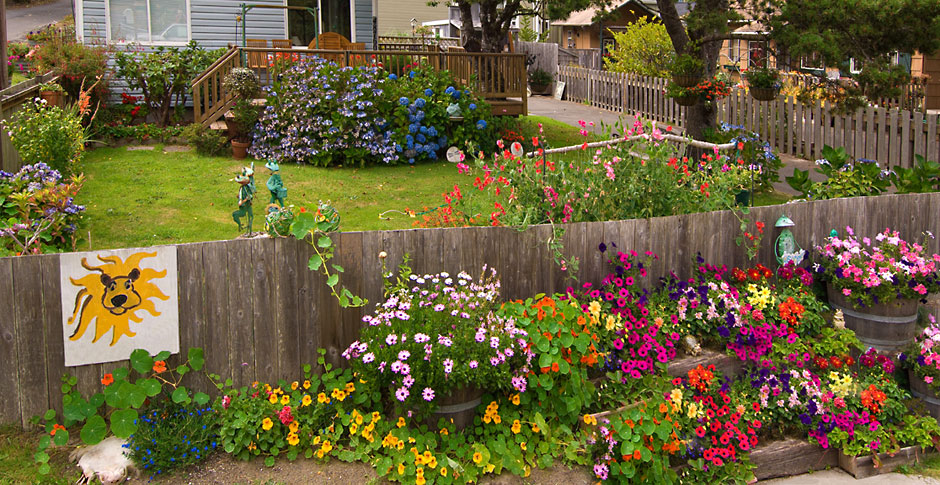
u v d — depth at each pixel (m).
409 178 12.16
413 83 13.63
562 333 5.79
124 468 4.94
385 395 5.73
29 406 5.15
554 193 7.21
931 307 7.86
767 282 7.43
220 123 13.23
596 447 5.66
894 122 12.95
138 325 5.29
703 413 6.11
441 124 13.51
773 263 7.69
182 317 5.40
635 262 6.86
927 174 9.69
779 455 6.23
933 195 8.49
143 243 8.38
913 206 8.41
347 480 5.14
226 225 9.20
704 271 7.25
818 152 14.64
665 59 22.38
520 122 16.34
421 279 5.84
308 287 5.73
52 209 7.81
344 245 5.82
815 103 14.73
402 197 10.98
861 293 7.26
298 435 5.34
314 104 12.53
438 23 29.02
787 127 15.41
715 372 6.48
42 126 9.60
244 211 7.39
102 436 5.07
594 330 6.24
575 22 31.83
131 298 5.26
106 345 5.23
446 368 5.30
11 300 5.05
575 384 5.74
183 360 5.45
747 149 11.52
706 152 12.17
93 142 13.27
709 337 6.85
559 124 18.05
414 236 6.05
